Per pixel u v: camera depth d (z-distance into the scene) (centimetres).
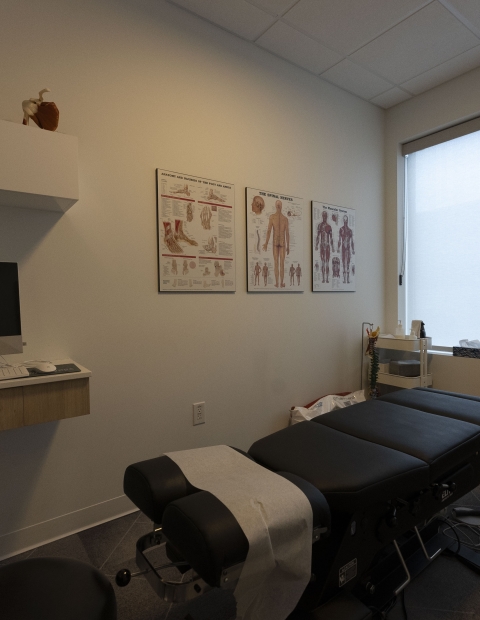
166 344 204
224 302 226
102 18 179
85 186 177
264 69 242
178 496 92
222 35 221
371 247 316
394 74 271
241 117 231
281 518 80
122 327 189
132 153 190
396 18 215
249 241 235
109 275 185
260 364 245
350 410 152
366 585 122
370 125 312
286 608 84
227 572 73
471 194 283
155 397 200
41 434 168
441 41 236
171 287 203
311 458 110
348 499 94
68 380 144
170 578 144
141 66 192
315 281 274
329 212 282
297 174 262
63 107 170
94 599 73
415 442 121
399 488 102
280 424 256
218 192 221
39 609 69
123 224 188
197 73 212
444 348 297
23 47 160
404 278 325
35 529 167
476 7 208
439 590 136
